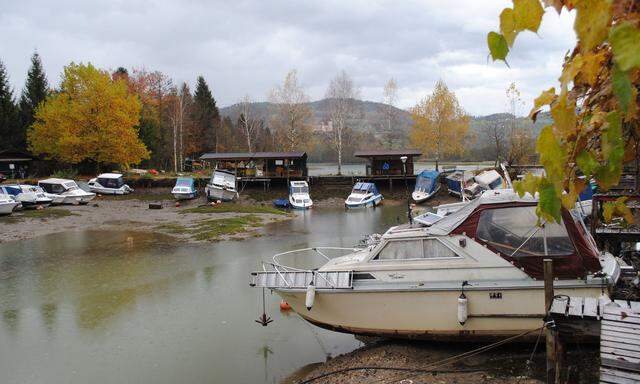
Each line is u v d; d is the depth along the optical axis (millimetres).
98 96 48094
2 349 10992
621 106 1269
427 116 60688
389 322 9227
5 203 32625
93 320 12797
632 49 1191
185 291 15250
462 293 8578
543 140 1678
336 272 9445
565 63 1839
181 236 25938
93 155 49250
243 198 44906
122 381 9289
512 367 8242
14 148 59281
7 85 61875
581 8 1337
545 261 7270
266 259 19781
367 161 54594
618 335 5629
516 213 8688
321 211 38969
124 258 20547
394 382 8094
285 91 63469
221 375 9406
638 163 2574
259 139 83375
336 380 8469
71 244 23906
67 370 9859
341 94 61656
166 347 10852
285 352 10359
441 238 8977
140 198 44844
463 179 37219
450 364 8555
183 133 70938
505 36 1512
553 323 6477
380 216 35062
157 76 74062
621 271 8812
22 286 16250
